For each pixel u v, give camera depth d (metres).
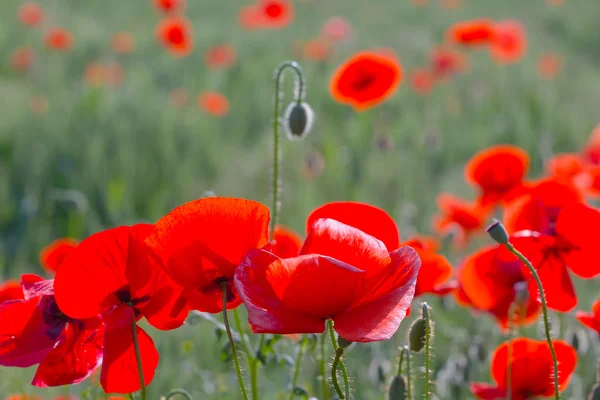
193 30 21.48
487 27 10.02
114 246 1.97
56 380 2.04
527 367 2.94
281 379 4.45
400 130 13.33
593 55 25.66
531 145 13.06
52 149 11.22
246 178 10.62
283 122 3.69
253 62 18.12
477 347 3.94
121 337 1.97
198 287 1.98
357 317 1.81
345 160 10.98
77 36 19.89
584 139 13.91
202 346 5.08
